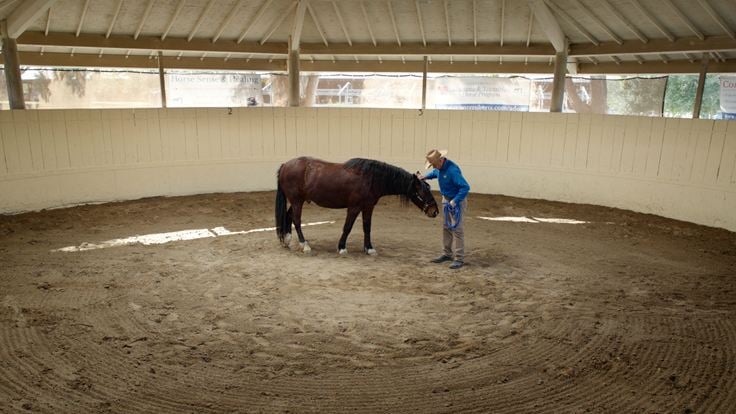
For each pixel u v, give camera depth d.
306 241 8.11
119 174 11.42
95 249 7.91
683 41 10.38
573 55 12.16
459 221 7.23
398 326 5.35
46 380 4.16
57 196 10.62
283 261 7.49
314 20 12.05
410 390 4.13
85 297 5.93
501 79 13.04
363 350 4.81
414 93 13.61
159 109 11.71
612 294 6.39
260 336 5.05
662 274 7.19
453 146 13.05
